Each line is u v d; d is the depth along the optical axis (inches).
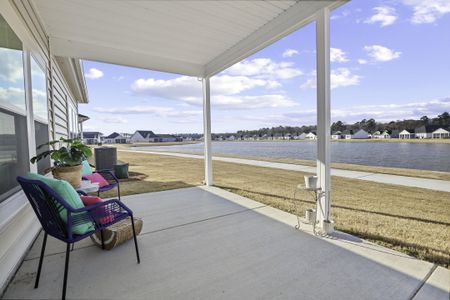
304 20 111.7
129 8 117.7
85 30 142.6
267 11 119.5
